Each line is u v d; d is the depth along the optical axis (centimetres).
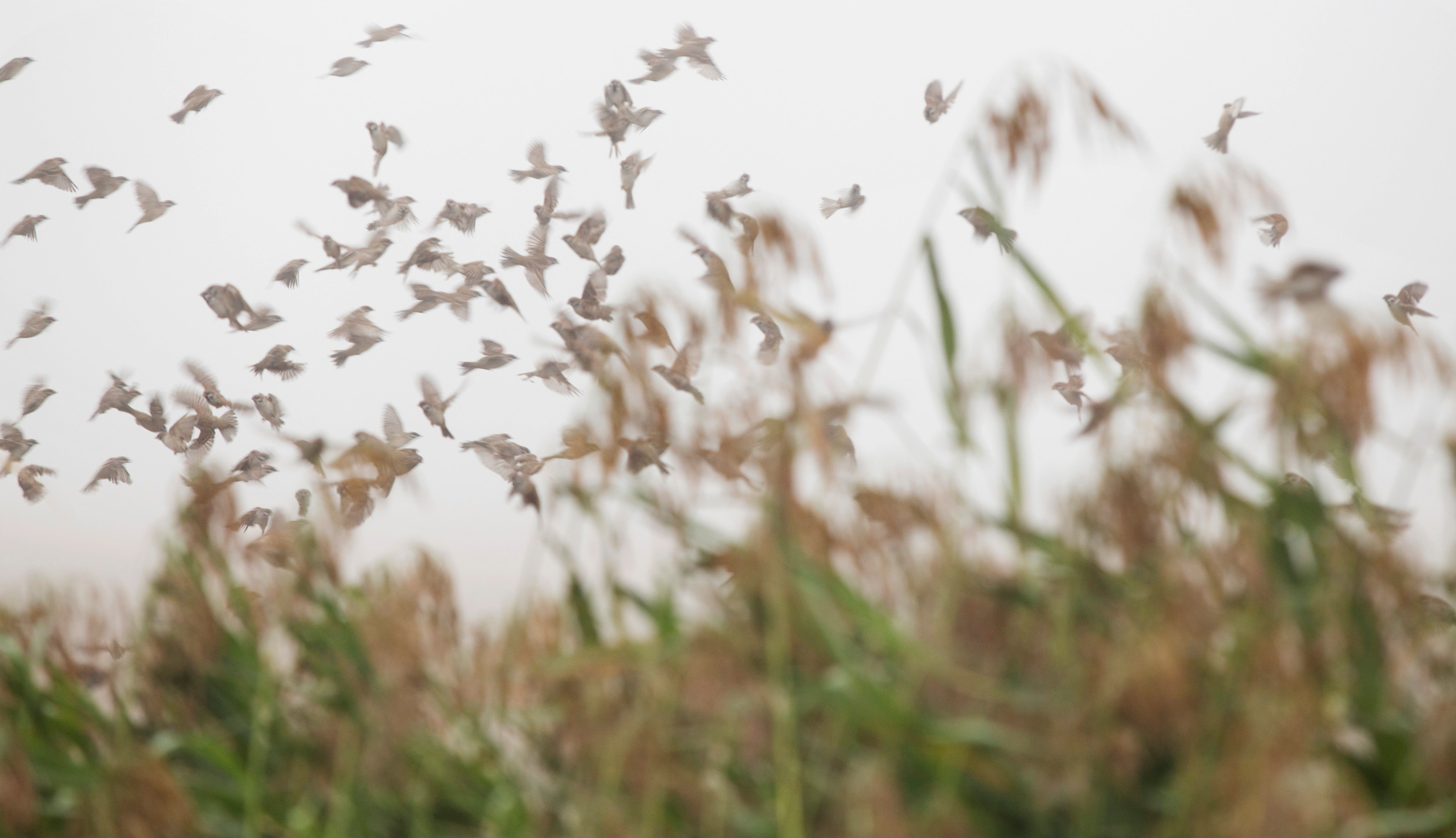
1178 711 574
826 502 679
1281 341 640
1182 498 655
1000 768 627
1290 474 662
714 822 630
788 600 663
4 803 698
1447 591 670
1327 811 552
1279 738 557
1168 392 657
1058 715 611
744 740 639
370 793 729
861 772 597
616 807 627
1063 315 713
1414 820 587
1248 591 620
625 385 740
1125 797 617
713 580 731
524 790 721
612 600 736
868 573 692
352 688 741
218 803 745
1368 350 605
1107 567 676
